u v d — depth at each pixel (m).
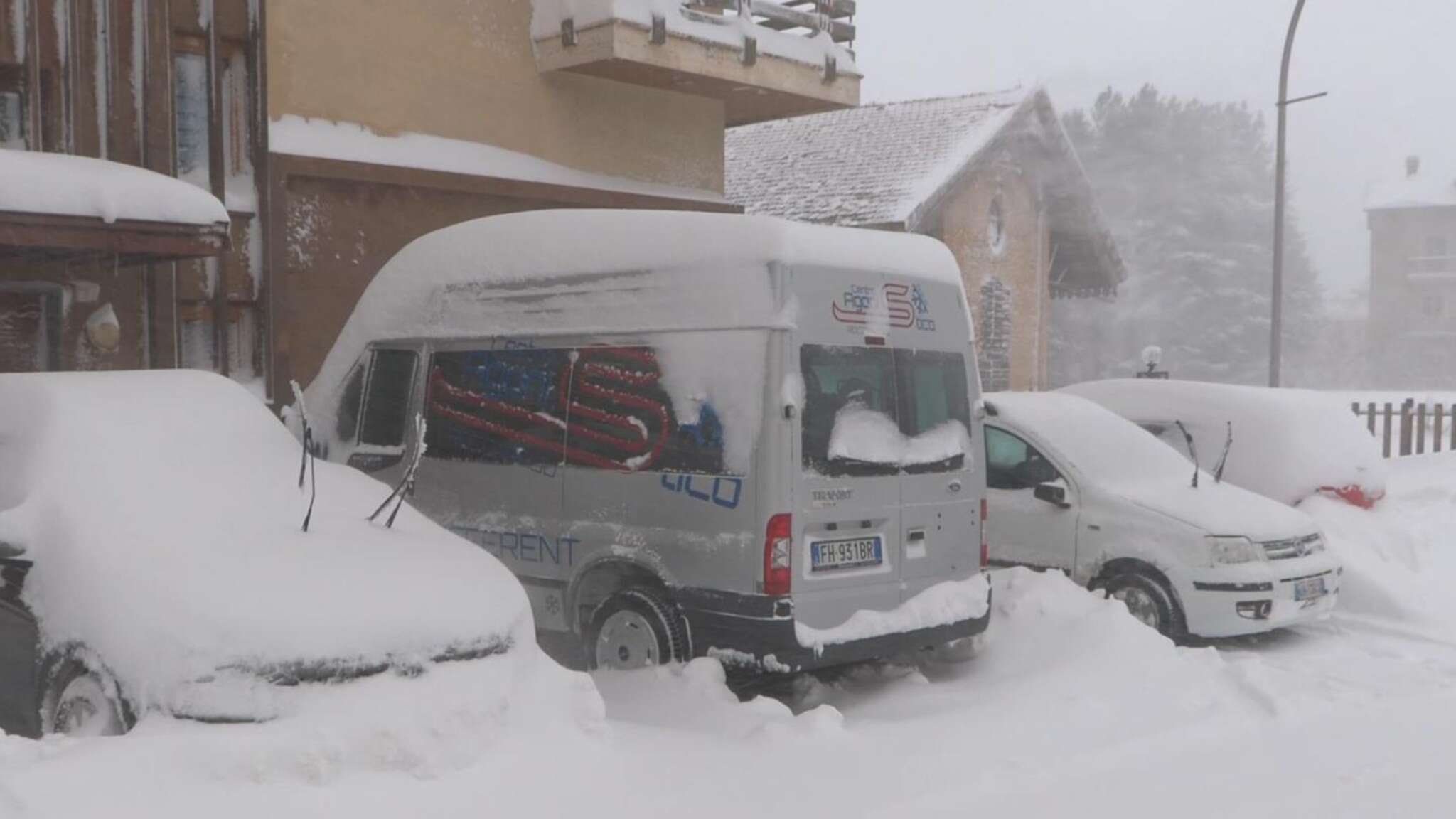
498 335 7.78
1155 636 7.63
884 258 7.16
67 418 5.99
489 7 12.14
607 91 13.23
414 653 4.96
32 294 9.48
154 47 9.84
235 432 6.37
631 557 6.92
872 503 6.84
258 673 4.65
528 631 5.49
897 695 7.03
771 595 6.37
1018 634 7.84
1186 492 9.02
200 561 5.12
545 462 7.39
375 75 11.23
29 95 9.44
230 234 9.88
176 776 4.23
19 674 5.55
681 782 5.05
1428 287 67.06
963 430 7.51
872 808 4.98
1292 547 8.71
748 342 6.57
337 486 6.28
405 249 8.62
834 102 14.52
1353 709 6.85
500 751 4.87
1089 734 6.16
